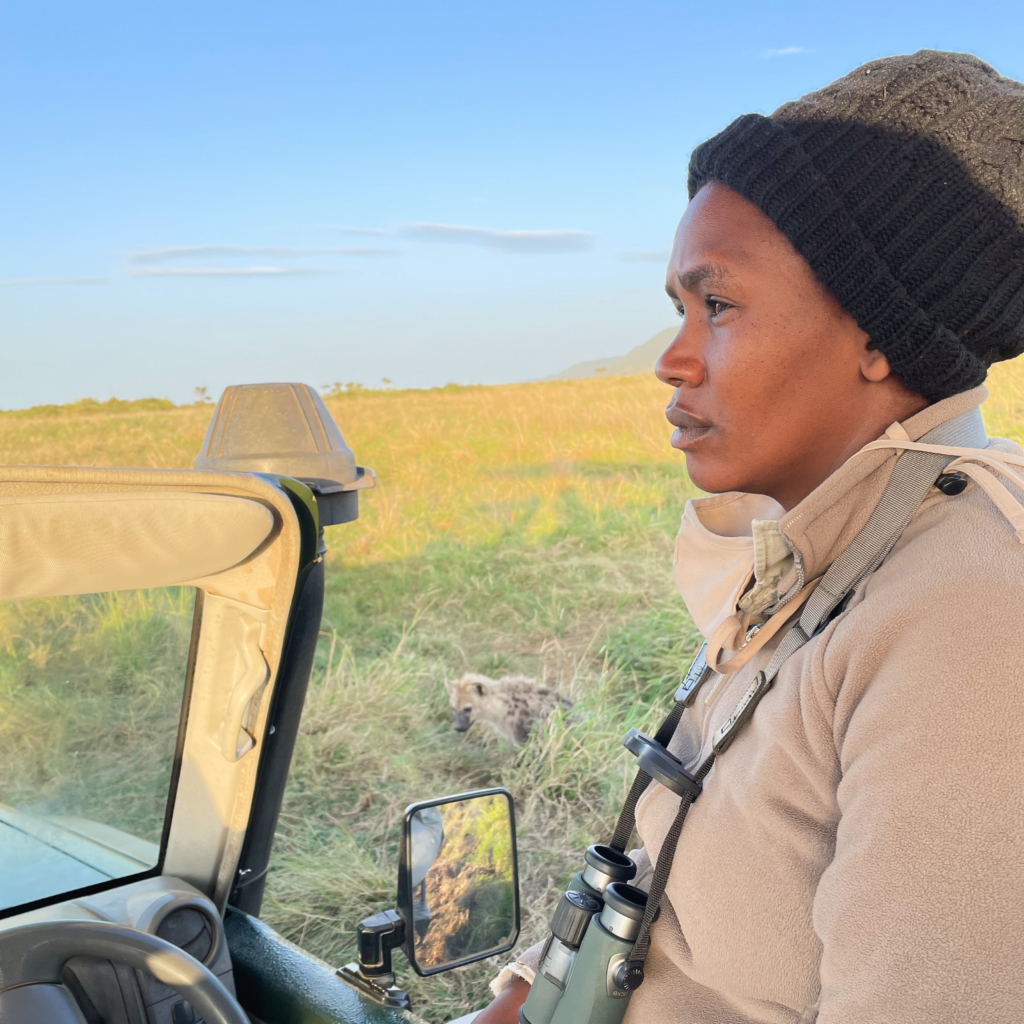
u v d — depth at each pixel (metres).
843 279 0.77
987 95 0.77
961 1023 0.61
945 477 0.78
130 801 1.53
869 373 0.81
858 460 0.79
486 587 7.19
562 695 4.87
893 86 0.77
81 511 1.10
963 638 0.66
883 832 0.65
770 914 0.80
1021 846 0.61
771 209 0.80
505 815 1.61
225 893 1.60
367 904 3.35
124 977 1.28
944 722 0.64
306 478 2.13
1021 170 0.76
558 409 13.52
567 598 6.70
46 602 1.32
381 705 4.88
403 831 1.48
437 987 2.91
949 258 0.76
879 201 0.76
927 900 0.63
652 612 6.12
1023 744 0.62
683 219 0.89
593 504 9.40
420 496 10.32
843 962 0.67
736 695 0.92
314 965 1.48
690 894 0.86
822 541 0.81
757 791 0.81
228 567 1.32
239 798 1.53
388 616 6.63
